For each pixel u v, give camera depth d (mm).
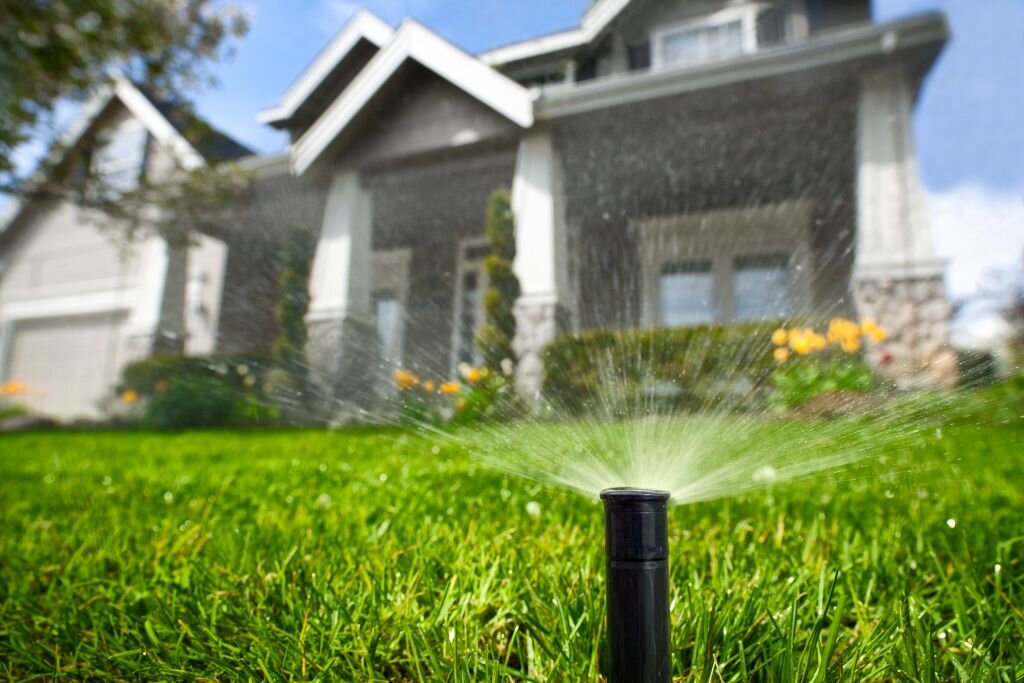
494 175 8289
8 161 6391
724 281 4234
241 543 1387
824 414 1021
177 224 8789
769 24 7410
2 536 1595
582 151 6980
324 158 8203
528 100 6809
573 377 1292
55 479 2779
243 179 8461
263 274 8711
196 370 8359
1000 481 2031
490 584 999
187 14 6527
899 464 2109
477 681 731
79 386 12570
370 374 2010
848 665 740
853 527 1478
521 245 6848
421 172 8312
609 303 2693
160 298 10148
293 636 854
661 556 560
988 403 1257
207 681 788
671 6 7828
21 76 5145
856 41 5844
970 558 1089
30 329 13391
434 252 8141
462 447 1016
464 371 3195
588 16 8000
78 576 1225
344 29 9695
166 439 5371
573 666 741
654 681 540
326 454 3570
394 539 1316
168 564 1247
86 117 11375
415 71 7773
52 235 13305
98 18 5344
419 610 940
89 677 832
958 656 824
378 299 7965
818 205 5898
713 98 6566
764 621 884
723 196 6207
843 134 6273
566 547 1230
